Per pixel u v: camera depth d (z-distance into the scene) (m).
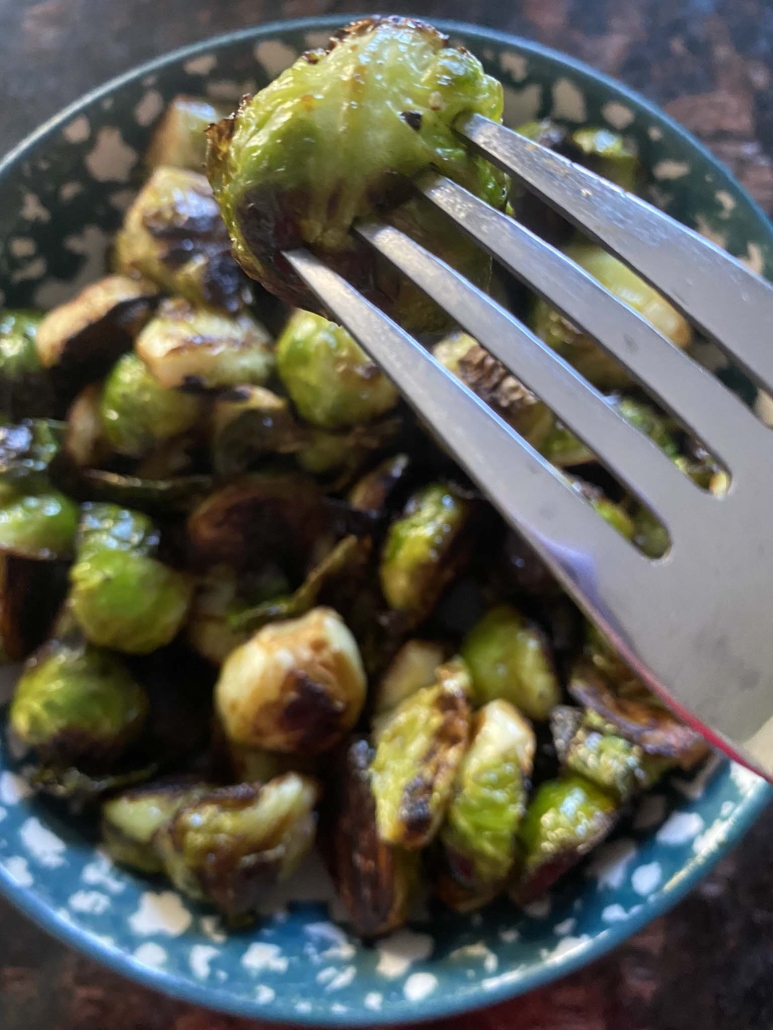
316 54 0.10
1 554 0.15
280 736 0.14
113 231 0.17
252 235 0.10
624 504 0.15
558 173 0.10
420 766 0.13
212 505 0.15
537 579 0.14
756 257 0.14
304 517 0.15
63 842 0.14
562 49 0.19
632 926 0.13
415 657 0.15
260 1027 0.14
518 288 0.15
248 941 0.14
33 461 0.15
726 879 0.15
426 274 0.10
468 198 0.10
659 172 0.15
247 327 0.16
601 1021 0.14
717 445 0.09
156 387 0.15
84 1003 0.15
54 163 0.16
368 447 0.15
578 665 0.14
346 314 0.09
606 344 0.09
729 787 0.13
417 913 0.14
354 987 0.13
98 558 0.15
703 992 0.14
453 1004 0.12
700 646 0.08
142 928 0.13
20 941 0.15
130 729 0.15
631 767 0.13
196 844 0.13
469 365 0.15
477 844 0.13
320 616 0.15
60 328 0.16
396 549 0.15
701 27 0.19
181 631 0.16
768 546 0.09
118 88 0.16
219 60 0.16
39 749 0.14
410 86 0.10
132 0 0.20
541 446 0.15
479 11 0.19
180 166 0.16
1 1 0.20
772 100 0.18
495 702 0.14
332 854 0.14
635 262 0.09
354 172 0.10
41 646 0.15
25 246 0.16
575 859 0.13
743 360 0.09
